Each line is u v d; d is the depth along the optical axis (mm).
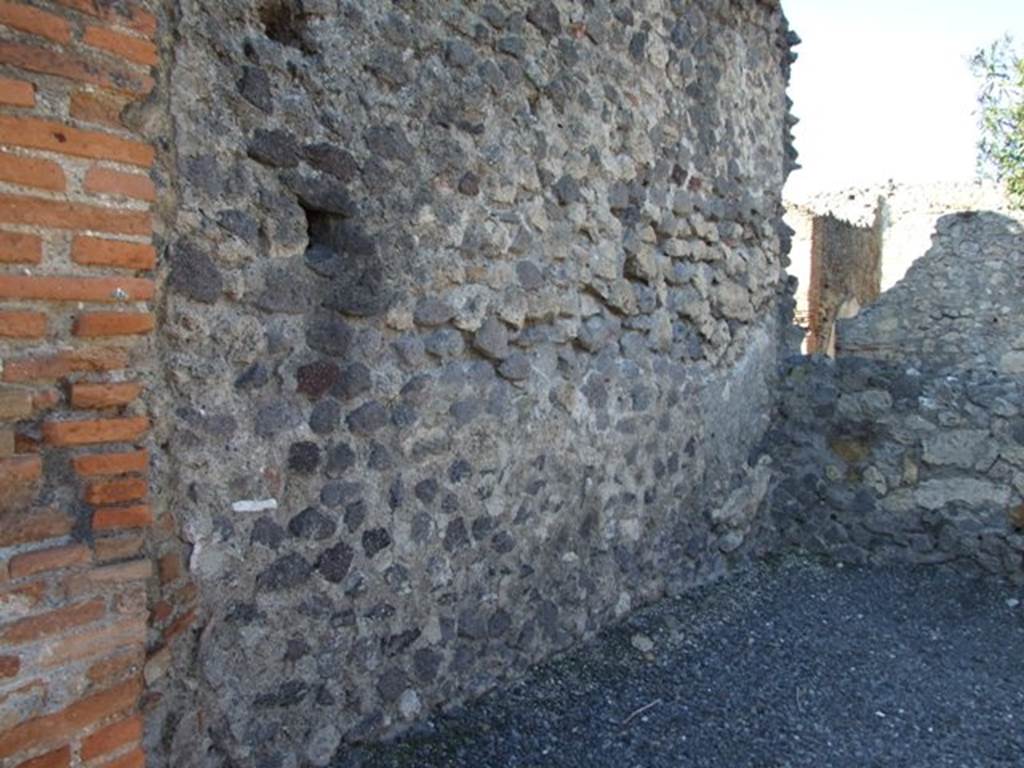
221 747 2393
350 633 2754
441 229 2975
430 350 2977
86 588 1593
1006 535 4949
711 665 3768
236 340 2377
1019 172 9266
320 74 2557
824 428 5410
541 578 3547
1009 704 3564
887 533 5227
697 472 4668
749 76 5086
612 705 3334
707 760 3010
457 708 3137
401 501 2904
